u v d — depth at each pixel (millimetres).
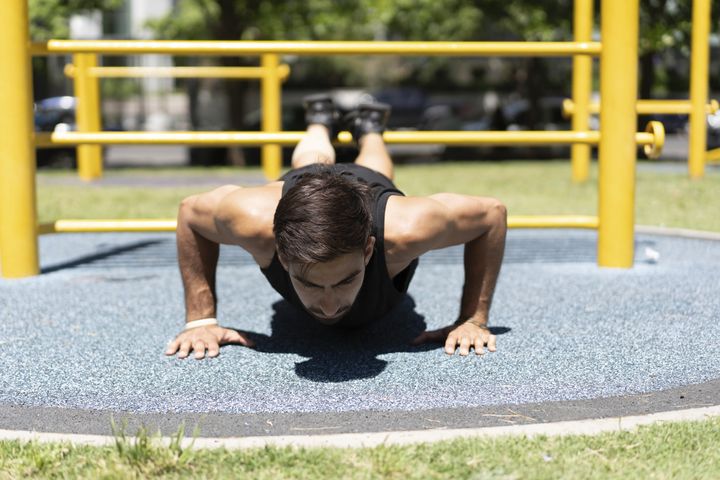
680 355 3006
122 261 5184
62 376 2826
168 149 25156
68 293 4191
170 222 4648
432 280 4531
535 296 4023
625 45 4484
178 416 2438
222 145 4500
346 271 2410
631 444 2098
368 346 3186
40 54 4477
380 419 2387
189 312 3193
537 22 18328
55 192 9812
